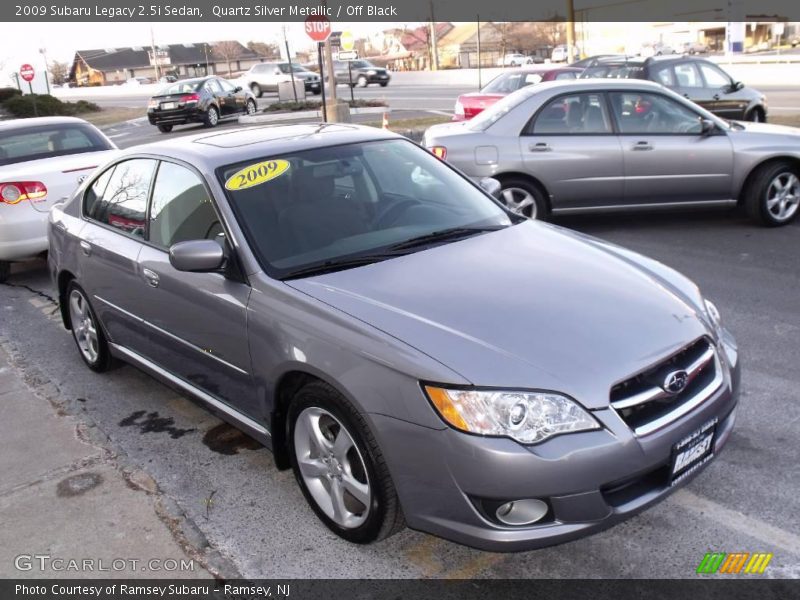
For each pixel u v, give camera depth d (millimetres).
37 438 4305
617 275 3398
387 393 2787
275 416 3416
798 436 3822
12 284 7984
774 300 5844
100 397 4883
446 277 3314
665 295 3283
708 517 3244
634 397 2762
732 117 13359
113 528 3400
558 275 3350
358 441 2936
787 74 26750
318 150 4105
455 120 15953
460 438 2645
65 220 5164
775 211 8055
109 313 4695
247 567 3117
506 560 3080
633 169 7953
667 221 8703
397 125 19547
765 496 3359
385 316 3008
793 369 4602
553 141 7926
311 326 3092
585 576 2953
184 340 3934
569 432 2646
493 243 3715
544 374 2699
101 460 4004
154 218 4184
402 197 4043
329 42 18312
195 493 3697
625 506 2762
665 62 13148
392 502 2918
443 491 2727
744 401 4219
